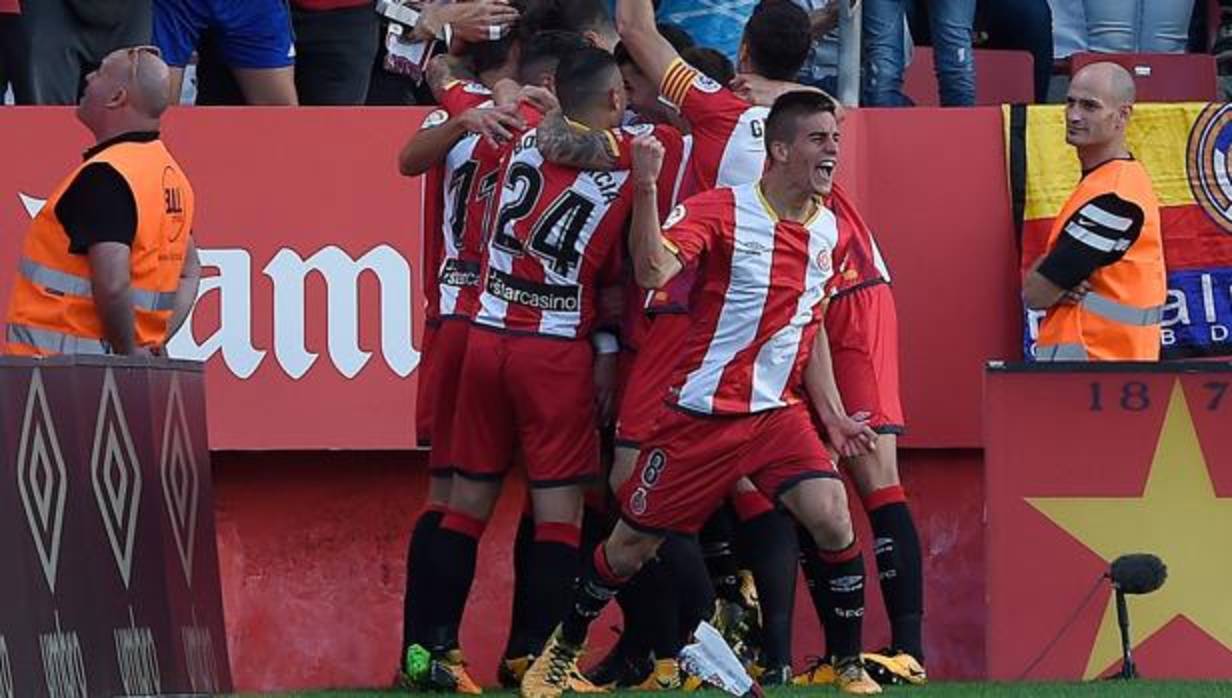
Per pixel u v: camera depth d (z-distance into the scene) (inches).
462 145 1121.4
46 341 1069.1
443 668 1092.5
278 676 1274.6
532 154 1077.1
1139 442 1153.4
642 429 1077.1
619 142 1072.8
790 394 1033.5
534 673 1054.4
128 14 1363.2
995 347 1268.5
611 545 1037.8
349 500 1279.5
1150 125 1256.2
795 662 1268.5
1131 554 1145.4
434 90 1176.2
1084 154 1187.9
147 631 950.4
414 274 1253.1
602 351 1101.7
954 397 1267.2
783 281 1010.7
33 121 1244.5
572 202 1070.4
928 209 1268.5
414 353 1252.5
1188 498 1151.6
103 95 1085.1
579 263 1075.3
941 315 1267.2
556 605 1088.2
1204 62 1581.0
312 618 1277.1
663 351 1075.9
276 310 1250.0
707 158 1090.7
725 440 1019.3
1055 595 1152.8
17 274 1159.0
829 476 1031.0
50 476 896.9
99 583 919.0
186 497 1008.9
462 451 1093.8
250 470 1275.8
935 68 1489.9
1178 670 1150.3
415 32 1433.3
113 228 1059.3
